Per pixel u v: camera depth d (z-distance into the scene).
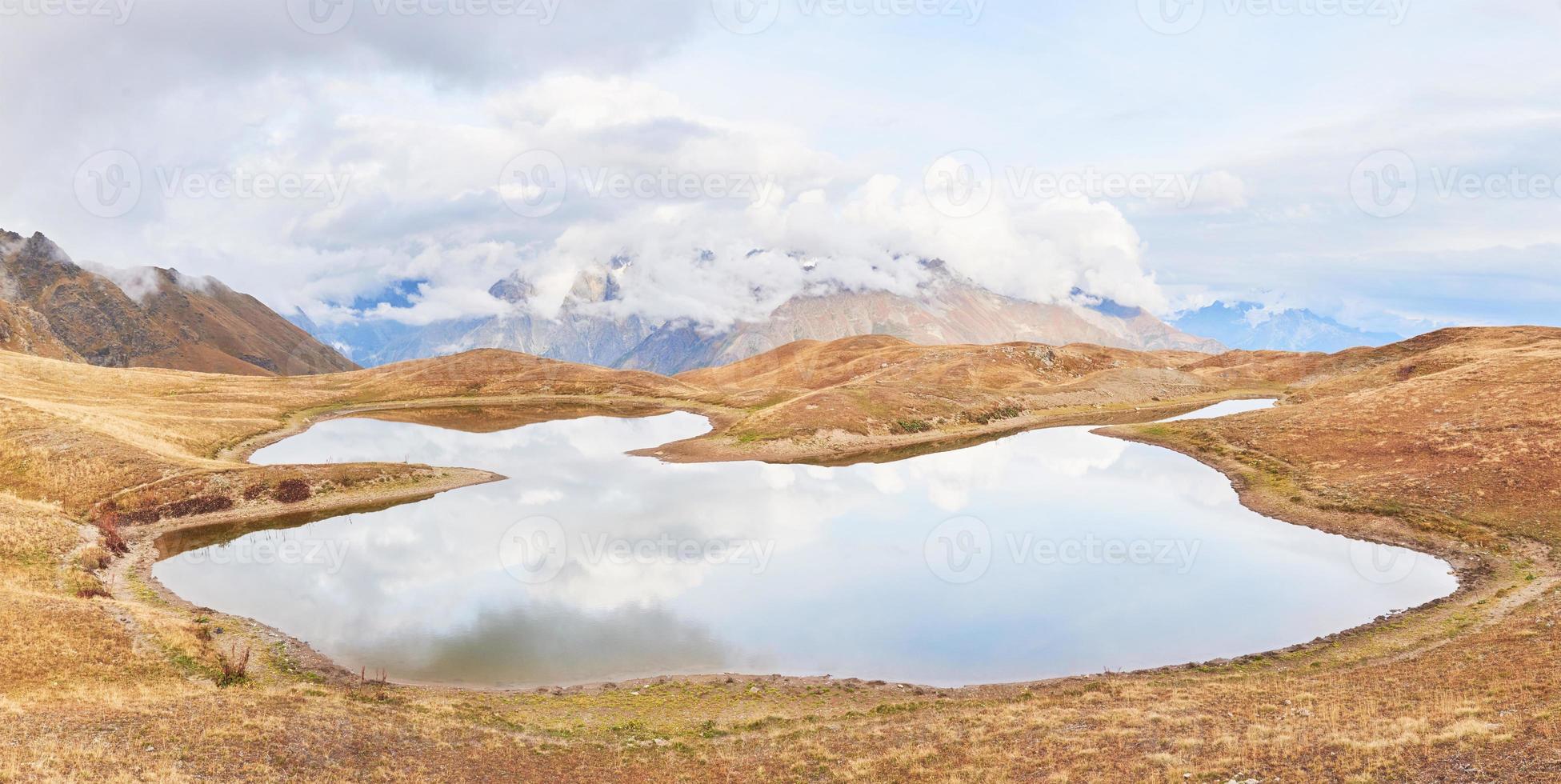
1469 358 125.44
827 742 29.58
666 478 91.88
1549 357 89.31
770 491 84.12
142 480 70.94
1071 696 33.94
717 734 31.80
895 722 31.56
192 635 39.62
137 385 138.50
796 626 46.00
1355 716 26.06
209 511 68.94
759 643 43.59
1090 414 143.25
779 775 26.56
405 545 62.97
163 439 92.25
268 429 117.12
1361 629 41.59
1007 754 26.47
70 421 80.06
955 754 27.16
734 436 114.81
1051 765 25.08
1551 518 53.53
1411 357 146.12
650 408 159.62
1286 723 26.34
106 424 85.19
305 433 121.88
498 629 45.66
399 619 46.88
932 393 136.88
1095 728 28.28
